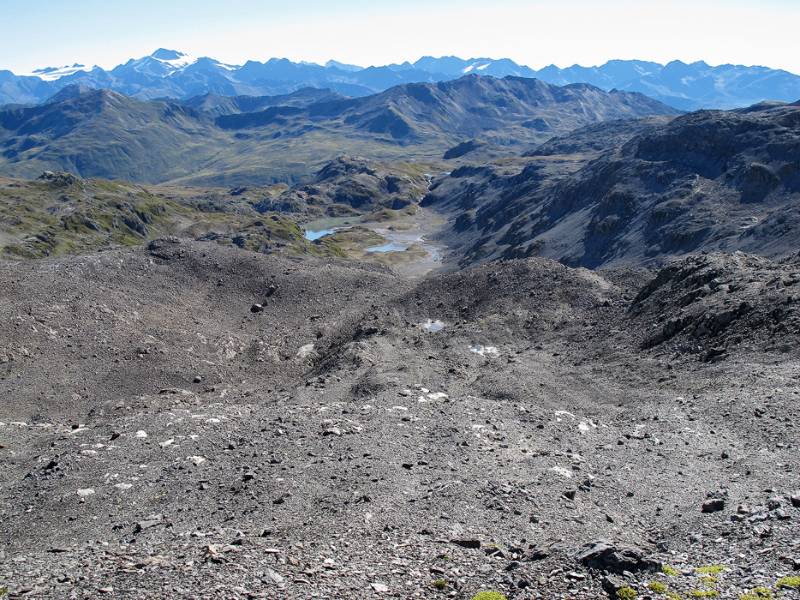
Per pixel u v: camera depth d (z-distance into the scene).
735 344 46.09
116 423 39.16
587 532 22.08
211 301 84.38
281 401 48.06
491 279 76.69
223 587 16.72
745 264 58.97
